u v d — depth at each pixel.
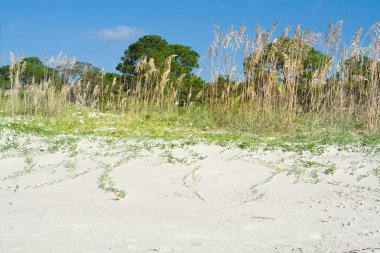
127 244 4.04
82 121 14.69
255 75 14.76
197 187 6.76
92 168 7.77
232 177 7.36
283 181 7.16
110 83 23.38
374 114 12.63
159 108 17.22
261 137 11.54
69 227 4.66
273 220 5.04
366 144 10.09
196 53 31.86
